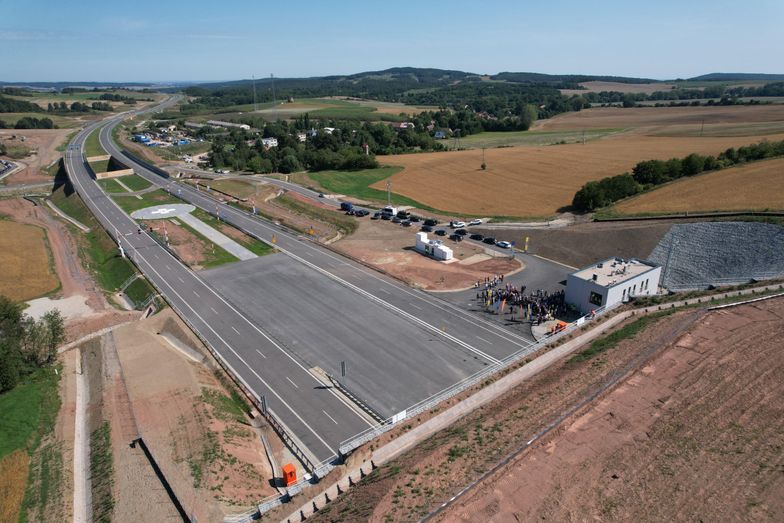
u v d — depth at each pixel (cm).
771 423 4109
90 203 13412
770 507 3300
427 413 4953
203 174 16950
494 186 14012
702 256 8062
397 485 3728
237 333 6681
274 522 3706
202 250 9888
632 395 4644
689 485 3528
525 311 7088
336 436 4797
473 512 3388
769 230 7794
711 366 5012
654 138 18938
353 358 6053
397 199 13512
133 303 8025
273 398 5359
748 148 12131
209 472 4125
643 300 6994
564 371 5297
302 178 16000
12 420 5022
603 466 3766
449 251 9019
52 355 6188
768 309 6141
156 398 5172
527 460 3872
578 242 9231
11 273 8912
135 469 4259
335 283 8225
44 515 3931
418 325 6788
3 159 19988
